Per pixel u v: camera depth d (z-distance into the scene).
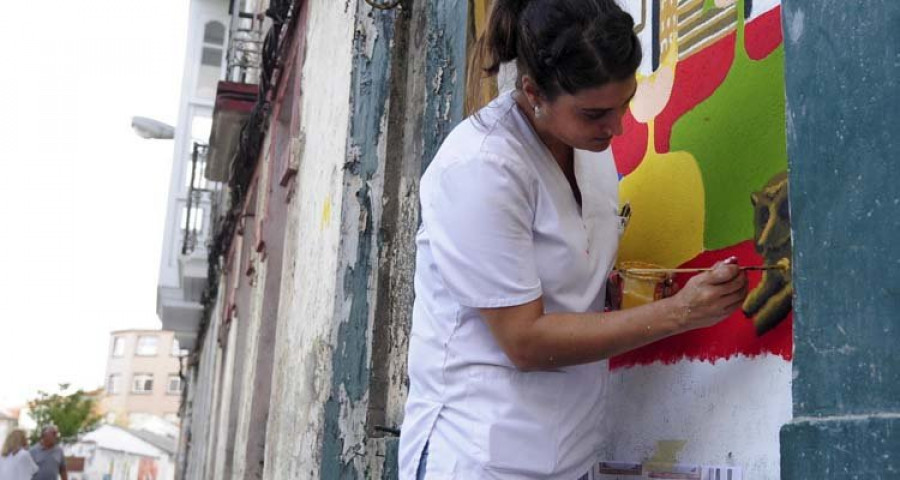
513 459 1.66
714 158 1.88
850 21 1.34
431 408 1.75
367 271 3.75
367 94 4.06
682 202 1.98
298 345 5.09
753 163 1.76
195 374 20.81
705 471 1.79
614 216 1.92
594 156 1.91
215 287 14.99
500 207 1.62
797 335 1.39
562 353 1.60
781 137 1.69
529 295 1.61
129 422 68.12
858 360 1.28
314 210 5.08
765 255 1.70
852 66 1.33
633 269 1.95
